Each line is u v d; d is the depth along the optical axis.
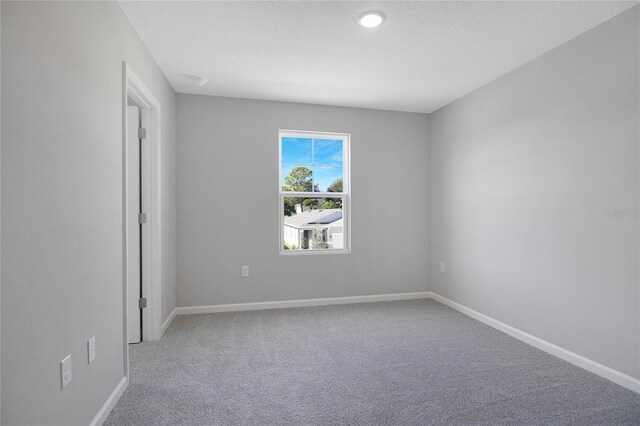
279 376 2.31
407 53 2.79
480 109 3.52
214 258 3.80
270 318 3.57
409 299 4.36
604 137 2.30
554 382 2.23
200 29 2.41
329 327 3.29
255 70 3.12
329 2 2.10
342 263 4.17
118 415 1.86
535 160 2.85
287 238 4.09
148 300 2.95
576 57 2.50
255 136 3.90
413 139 4.40
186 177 3.72
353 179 4.20
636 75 2.12
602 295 2.31
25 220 1.21
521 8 2.16
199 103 3.76
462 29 2.41
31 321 1.24
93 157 1.73
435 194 4.33
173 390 2.12
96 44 1.78
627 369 2.17
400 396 2.06
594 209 2.37
